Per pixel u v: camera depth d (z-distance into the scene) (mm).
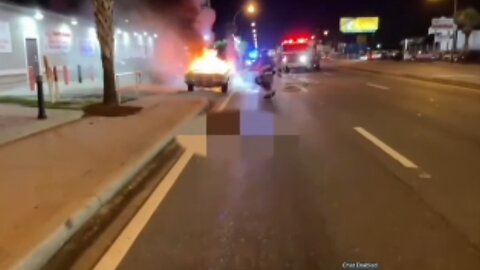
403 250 4539
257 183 6957
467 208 5727
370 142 9922
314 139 10305
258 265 4273
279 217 5496
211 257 4445
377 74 39219
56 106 14805
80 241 4859
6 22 22469
